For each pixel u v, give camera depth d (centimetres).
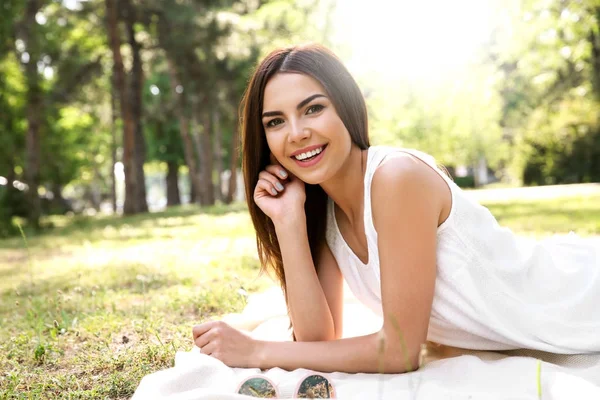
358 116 247
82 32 2662
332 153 240
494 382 213
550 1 1714
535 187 2942
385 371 229
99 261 794
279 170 265
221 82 2544
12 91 2123
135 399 210
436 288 243
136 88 2544
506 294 244
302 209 265
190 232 1212
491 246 245
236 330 250
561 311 248
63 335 363
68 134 3366
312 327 258
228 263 653
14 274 754
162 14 2322
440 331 255
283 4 2509
